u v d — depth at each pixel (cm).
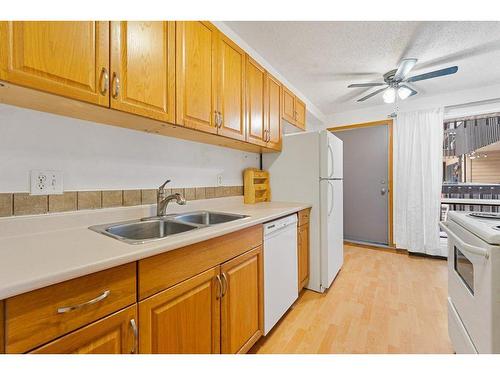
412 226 327
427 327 167
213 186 203
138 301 80
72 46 87
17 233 98
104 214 126
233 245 124
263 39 192
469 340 107
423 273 267
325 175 223
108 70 97
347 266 290
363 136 378
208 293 108
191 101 134
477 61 226
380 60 224
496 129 307
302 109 298
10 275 58
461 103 303
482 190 313
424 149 320
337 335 159
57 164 111
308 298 212
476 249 92
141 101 109
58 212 111
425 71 243
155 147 155
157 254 85
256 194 239
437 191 312
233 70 169
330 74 254
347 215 394
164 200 147
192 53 135
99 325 70
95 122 124
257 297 144
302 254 213
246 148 225
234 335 123
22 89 80
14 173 100
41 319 59
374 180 371
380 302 203
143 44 110
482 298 94
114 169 133
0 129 96
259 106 201
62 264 65
